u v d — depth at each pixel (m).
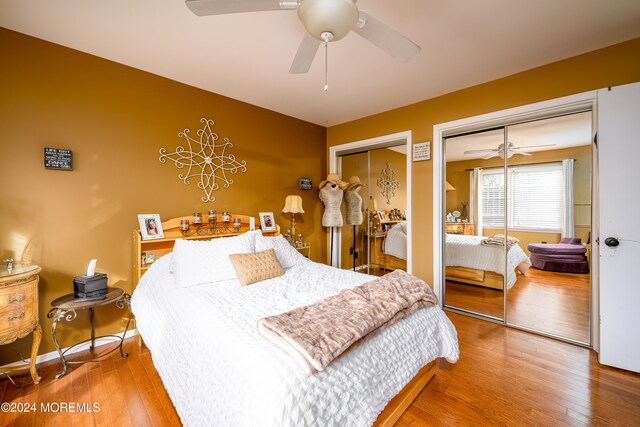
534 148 2.63
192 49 2.22
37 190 2.06
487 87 2.78
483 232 2.99
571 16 1.82
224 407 1.05
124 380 1.87
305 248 3.80
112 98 2.39
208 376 1.18
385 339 1.39
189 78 2.72
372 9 1.75
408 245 3.39
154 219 2.52
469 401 1.64
